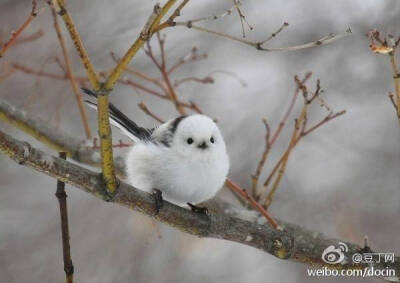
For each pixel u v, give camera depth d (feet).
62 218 19.45
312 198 41.11
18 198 42.52
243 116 44.57
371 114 44.04
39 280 38.83
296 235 27.58
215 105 44.75
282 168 28.12
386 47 20.88
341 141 43.37
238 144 43.45
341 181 41.75
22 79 40.04
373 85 43.98
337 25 43.98
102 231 40.40
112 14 43.78
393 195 40.55
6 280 38.58
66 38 41.42
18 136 40.96
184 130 27.17
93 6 43.65
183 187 27.07
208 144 26.99
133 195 21.68
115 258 39.63
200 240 40.73
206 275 39.86
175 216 22.41
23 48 40.24
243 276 40.40
